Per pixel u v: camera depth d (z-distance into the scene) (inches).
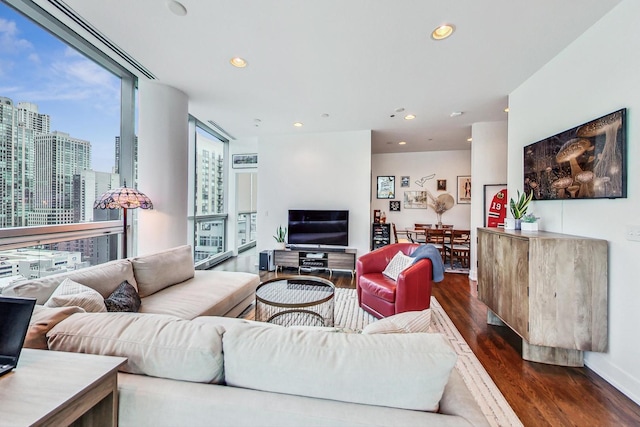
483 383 70.5
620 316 68.9
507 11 71.4
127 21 76.3
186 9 71.2
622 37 68.6
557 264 75.4
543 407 62.1
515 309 84.4
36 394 26.8
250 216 272.5
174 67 101.5
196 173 183.6
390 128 178.9
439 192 245.3
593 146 75.7
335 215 183.2
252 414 29.2
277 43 86.1
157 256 95.9
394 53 91.4
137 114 121.8
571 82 85.7
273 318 90.5
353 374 29.8
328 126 175.6
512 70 102.0
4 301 33.0
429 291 110.0
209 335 35.0
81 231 99.3
